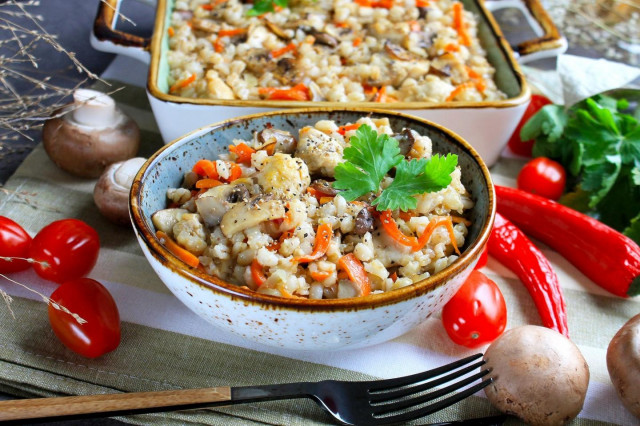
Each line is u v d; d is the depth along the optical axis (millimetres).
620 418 389
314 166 414
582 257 464
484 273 464
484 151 519
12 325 413
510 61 534
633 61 619
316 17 580
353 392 372
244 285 382
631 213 493
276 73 539
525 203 483
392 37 570
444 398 392
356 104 481
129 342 410
